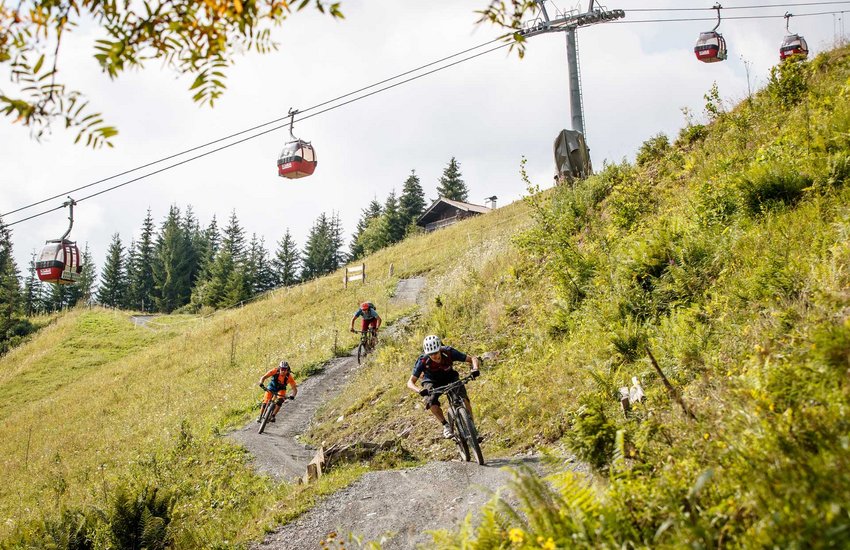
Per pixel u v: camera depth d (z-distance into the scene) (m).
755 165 10.03
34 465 16.91
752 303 6.98
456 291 17.80
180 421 16.95
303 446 12.47
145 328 47.72
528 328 12.04
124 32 2.10
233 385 20.23
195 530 7.84
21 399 29.64
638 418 6.07
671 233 9.91
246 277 85.12
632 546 3.12
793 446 3.20
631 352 8.23
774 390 3.92
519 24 2.61
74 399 25.45
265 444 12.73
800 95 13.07
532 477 3.81
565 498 3.73
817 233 7.38
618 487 3.79
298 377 18.94
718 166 11.84
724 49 23.06
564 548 3.19
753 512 2.92
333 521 6.46
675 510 3.24
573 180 17.69
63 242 19.03
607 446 4.77
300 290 37.00
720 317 7.16
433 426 10.00
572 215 14.47
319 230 106.94
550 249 13.73
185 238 111.88
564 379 8.80
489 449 8.16
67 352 39.25
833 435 3.14
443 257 33.12
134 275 107.19
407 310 23.45
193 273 108.31
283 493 8.38
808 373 3.81
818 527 2.39
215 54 2.14
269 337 26.91
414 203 86.31
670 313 8.62
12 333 60.81
